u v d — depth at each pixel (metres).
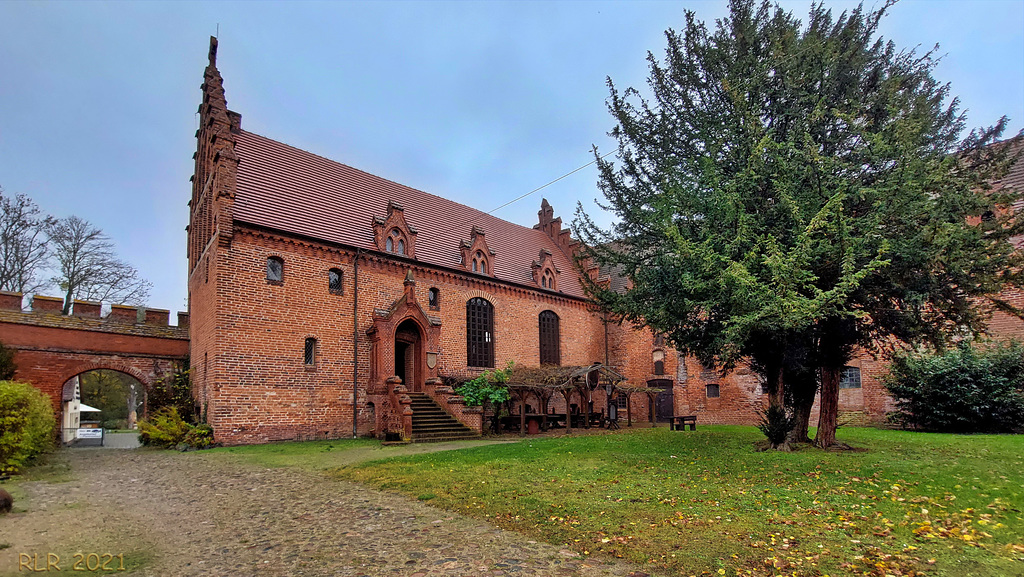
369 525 7.67
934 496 8.45
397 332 24.56
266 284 20.48
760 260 11.38
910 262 11.23
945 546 6.11
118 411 57.91
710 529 6.97
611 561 5.93
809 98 12.97
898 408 23.25
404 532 7.27
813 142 12.67
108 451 19.09
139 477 12.53
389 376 22.34
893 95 12.16
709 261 11.62
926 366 21.31
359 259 23.56
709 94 15.41
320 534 7.28
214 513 8.67
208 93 22.41
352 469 12.66
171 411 20.59
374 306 23.88
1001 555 5.79
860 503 8.22
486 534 7.08
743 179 12.19
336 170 27.84
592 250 17.44
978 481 9.48
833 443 14.80
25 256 35.34
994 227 11.16
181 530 7.66
